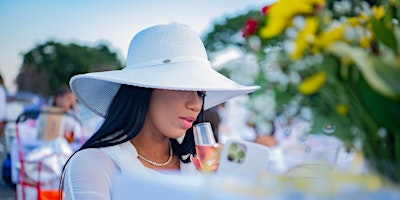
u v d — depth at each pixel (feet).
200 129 5.07
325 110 3.17
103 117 6.59
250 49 3.64
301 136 3.39
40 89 75.20
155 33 5.88
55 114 15.61
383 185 2.14
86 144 5.59
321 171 2.38
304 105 3.39
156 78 5.55
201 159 5.00
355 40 3.03
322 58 3.07
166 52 5.76
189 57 5.78
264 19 3.58
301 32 3.12
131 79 5.52
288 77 3.46
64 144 14.02
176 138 5.69
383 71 2.51
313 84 2.98
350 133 2.99
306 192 2.04
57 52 82.89
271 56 3.51
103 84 6.33
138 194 2.50
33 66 79.56
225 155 3.21
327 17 3.23
